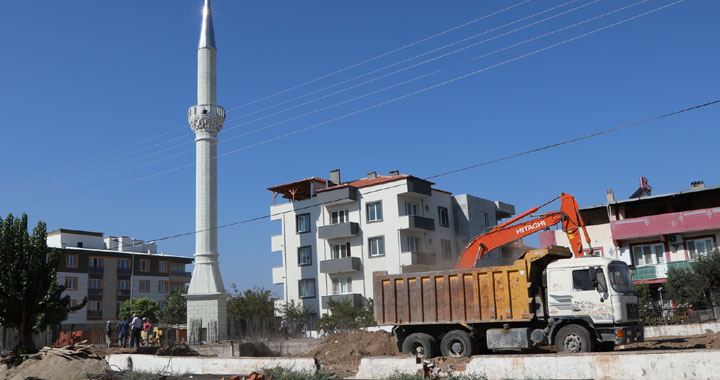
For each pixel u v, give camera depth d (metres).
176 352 30.22
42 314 29.84
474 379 14.48
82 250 77.44
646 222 40.75
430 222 52.81
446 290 20.67
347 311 46.47
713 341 21.09
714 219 38.56
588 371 14.27
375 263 51.59
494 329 19.78
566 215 21.59
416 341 20.89
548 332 18.97
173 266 89.00
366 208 52.94
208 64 46.50
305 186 58.31
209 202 44.75
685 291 34.19
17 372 22.23
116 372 21.36
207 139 45.50
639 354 13.79
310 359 18.61
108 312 78.88
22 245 29.92
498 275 19.91
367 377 17.08
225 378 17.69
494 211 61.41
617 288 18.41
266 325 38.25
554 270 19.27
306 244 55.38
